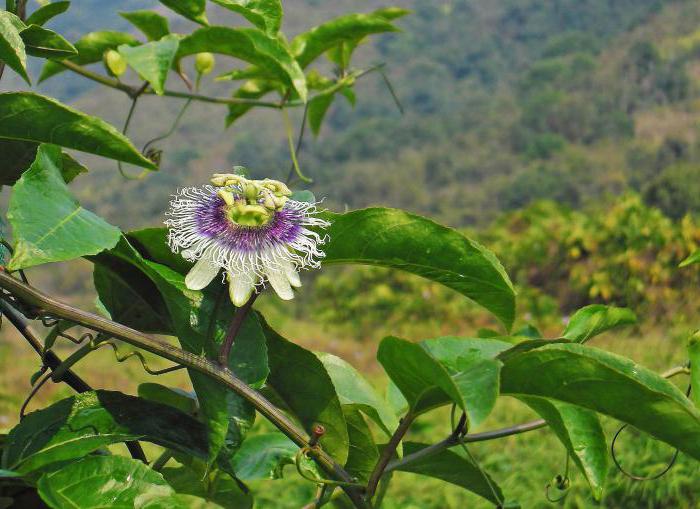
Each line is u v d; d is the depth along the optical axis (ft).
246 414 1.28
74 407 1.22
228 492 1.63
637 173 59.47
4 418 9.04
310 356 1.31
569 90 72.23
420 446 1.57
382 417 1.55
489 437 1.50
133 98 1.96
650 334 10.10
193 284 1.20
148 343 1.14
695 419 1.05
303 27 114.52
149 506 1.06
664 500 4.89
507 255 13.91
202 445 1.25
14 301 1.09
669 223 12.25
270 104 2.23
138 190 78.95
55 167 1.07
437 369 1.04
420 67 97.19
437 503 5.32
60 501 1.05
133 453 1.48
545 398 1.16
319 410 1.35
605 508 5.01
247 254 1.21
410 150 75.36
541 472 5.52
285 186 1.25
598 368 1.08
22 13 1.46
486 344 1.45
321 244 1.28
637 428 1.11
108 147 1.16
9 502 1.17
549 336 13.05
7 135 1.16
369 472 1.45
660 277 11.90
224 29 1.67
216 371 1.18
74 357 1.32
